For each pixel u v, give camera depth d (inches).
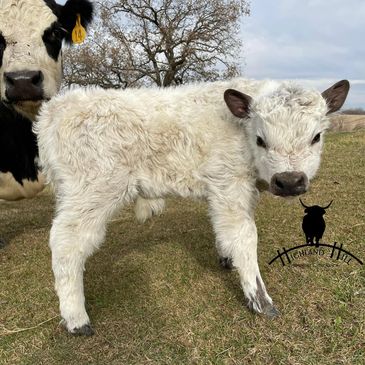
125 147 40.8
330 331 38.0
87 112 40.8
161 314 43.4
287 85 39.3
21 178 64.4
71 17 66.3
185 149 41.9
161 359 37.0
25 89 53.9
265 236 58.2
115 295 47.8
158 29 289.1
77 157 40.2
